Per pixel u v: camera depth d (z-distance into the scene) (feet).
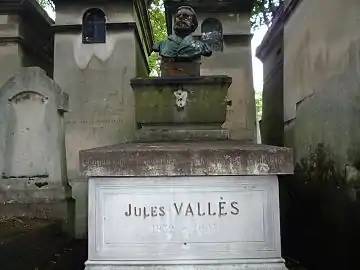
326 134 20.26
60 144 25.91
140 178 12.81
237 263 12.55
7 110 26.04
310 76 24.06
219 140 16.90
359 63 16.60
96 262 12.59
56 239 21.91
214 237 12.69
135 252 12.66
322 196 20.31
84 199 32.50
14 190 25.21
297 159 25.89
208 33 38.24
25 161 25.85
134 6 35.91
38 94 25.98
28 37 37.42
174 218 12.73
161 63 19.35
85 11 35.60
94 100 34.83
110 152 12.74
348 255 16.60
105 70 35.14
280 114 34.86
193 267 12.55
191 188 12.79
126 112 34.63
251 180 12.80
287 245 27.07
